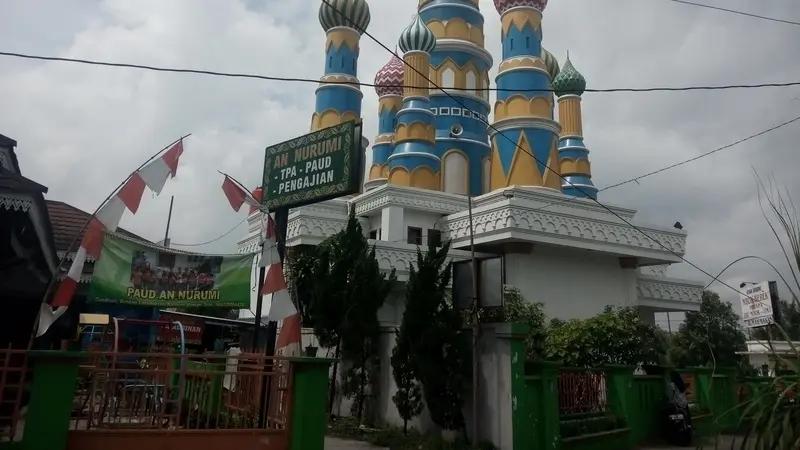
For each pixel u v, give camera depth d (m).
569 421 11.92
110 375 7.99
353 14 36.03
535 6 30.20
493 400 10.96
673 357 22.28
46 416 6.89
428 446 11.07
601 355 15.07
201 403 9.38
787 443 4.60
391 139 36.91
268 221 10.11
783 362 5.18
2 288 9.23
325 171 11.14
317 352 16.42
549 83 29.56
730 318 30.31
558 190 27.69
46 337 14.85
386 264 20.78
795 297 5.30
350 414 14.38
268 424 8.64
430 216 26.00
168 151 8.81
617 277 24.83
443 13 34.69
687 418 13.88
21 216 8.10
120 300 10.51
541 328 16.67
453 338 11.45
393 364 12.26
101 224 8.28
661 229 25.22
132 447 7.52
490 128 29.23
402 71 37.78
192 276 11.04
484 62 34.78
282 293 9.75
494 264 11.52
